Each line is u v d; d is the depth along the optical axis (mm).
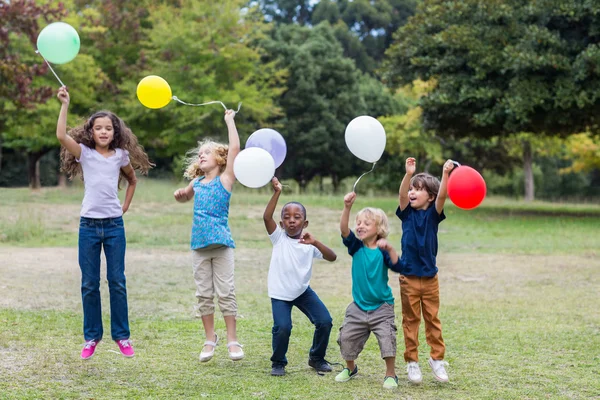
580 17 18141
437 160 34656
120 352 5391
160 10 29000
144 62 27656
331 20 55844
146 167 5340
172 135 27609
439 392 4508
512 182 43406
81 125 5070
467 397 4398
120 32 29484
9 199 19969
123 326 5031
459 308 7480
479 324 6680
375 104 39969
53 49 4848
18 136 28016
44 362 5012
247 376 4812
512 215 20406
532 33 18297
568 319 6930
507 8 19125
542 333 6289
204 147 5254
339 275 9859
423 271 4730
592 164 32562
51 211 17375
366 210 4793
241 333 6207
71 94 26297
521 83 18047
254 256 11672
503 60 18766
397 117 33625
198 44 26922
